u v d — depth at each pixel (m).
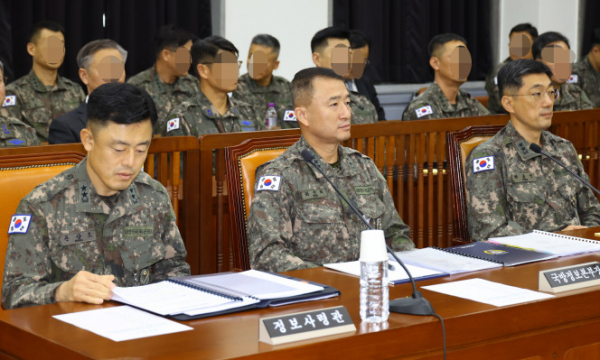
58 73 5.13
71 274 2.07
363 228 2.56
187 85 5.00
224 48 4.03
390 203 2.66
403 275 2.02
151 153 2.88
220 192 3.09
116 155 1.95
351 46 4.86
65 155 2.32
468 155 3.09
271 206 2.43
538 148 2.72
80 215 2.09
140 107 1.95
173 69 4.89
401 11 6.69
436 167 3.66
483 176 2.98
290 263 2.31
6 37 5.01
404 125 3.51
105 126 1.93
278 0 5.96
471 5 7.01
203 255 3.10
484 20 7.13
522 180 3.02
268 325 1.48
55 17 5.16
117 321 1.61
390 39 6.69
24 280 1.96
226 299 1.74
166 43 4.85
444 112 4.58
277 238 2.38
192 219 3.04
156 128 4.63
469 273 2.08
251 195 2.60
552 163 3.08
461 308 1.72
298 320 1.51
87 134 1.99
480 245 2.41
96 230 2.11
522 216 3.01
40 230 2.03
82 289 1.77
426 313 1.66
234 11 5.78
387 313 1.64
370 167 2.66
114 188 1.99
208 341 1.48
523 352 1.78
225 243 3.15
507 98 3.05
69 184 2.10
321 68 2.51
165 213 2.21
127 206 2.14
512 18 7.22
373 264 1.64
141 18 5.52
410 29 6.74
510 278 2.02
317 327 1.51
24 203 2.04
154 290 1.83
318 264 2.42
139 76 4.98
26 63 5.12
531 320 1.77
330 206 2.51
